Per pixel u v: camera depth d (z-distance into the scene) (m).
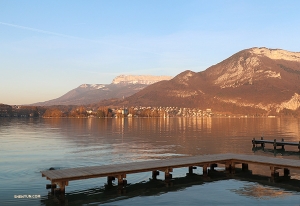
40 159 39.38
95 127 117.81
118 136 75.44
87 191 24.55
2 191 24.27
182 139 67.25
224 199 22.47
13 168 33.12
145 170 26.50
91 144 56.94
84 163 36.69
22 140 64.44
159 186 26.08
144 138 69.75
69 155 42.97
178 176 29.72
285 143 52.22
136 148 51.09
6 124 143.25
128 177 29.02
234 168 31.66
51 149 49.44
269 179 28.53
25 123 155.75
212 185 26.48
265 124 151.88
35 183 26.64
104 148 50.94
